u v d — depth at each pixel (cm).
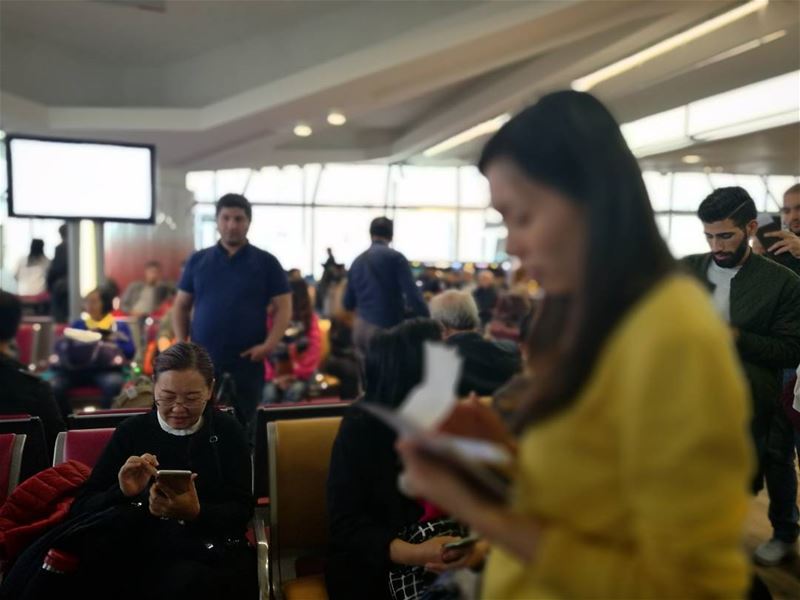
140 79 742
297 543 184
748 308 215
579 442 60
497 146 68
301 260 1498
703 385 53
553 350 67
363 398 137
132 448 174
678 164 1241
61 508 172
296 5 560
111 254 1022
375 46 530
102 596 156
